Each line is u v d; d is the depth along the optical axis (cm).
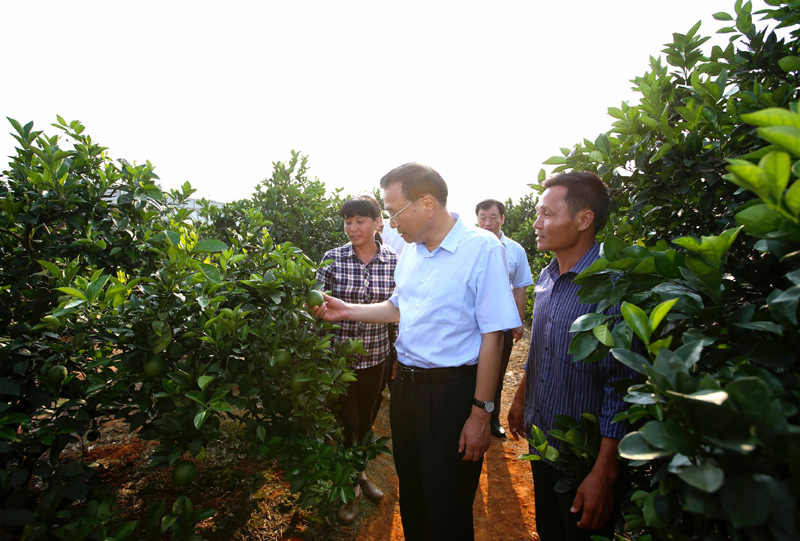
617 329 121
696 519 96
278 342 178
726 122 170
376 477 326
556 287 190
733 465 71
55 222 203
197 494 248
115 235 216
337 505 266
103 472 254
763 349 88
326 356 204
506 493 319
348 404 282
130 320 166
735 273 131
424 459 202
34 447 150
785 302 84
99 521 145
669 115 200
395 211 207
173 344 162
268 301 198
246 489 259
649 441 75
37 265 196
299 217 552
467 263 201
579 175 181
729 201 161
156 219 243
